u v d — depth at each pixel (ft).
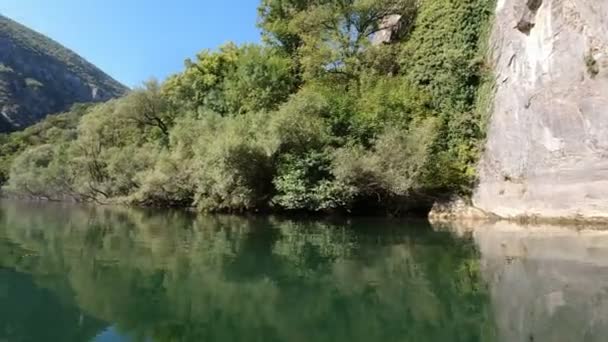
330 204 63.72
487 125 65.21
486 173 63.00
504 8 66.13
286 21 104.32
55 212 87.10
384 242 43.34
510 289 25.64
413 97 70.95
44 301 23.79
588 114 49.32
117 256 35.94
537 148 55.31
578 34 51.78
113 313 22.03
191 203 90.68
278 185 67.26
